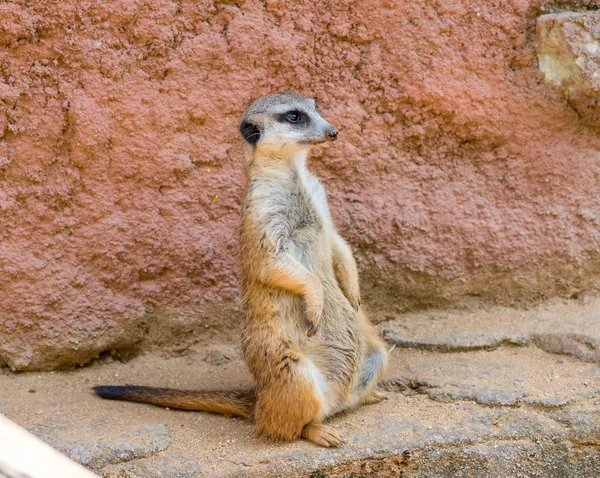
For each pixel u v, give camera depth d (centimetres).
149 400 492
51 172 541
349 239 587
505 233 596
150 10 546
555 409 460
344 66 582
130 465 422
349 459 429
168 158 558
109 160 549
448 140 596
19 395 515
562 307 597
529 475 445
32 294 538
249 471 419
